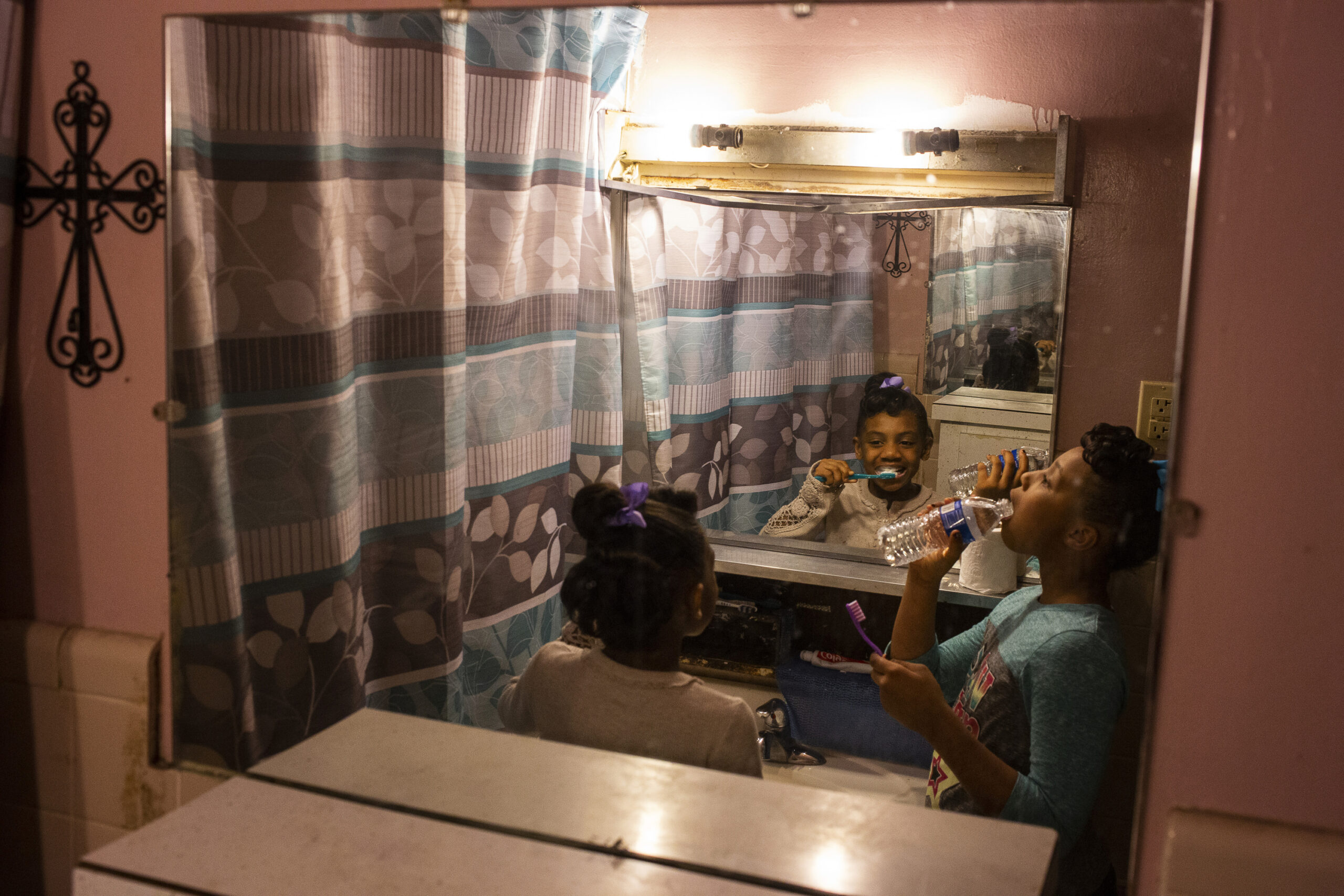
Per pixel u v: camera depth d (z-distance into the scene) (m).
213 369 0.96
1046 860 0.79
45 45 0.95
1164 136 0.84
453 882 0.75
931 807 0.87
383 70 1.05
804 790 0.89
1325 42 0.68
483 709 1.04
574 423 1.10
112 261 0.95
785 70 1.04
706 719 0.96
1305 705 0.72
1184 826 0.74
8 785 1.05
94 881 0.75
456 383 1.11
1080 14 0.85
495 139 1.12
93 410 0.98
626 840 0.81
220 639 0.99
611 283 1.11
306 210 1.01
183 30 0.91
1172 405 0.75
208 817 0.84
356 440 1.10
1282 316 0.70
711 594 1.00
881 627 0.95
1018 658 0.85
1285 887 0.71
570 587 1.02
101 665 0.99
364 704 1.08
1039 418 0.93
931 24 0.95
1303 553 0.71
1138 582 0.80
